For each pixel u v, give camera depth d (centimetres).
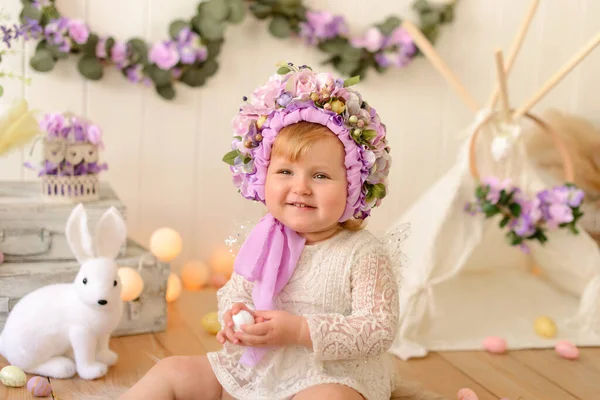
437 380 166
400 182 261
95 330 155
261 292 127
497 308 217
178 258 238
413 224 204
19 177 215
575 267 205
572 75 277
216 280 233
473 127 199
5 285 169
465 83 263
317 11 238
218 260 237
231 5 221
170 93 224
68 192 185
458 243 195
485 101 267
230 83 235
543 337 196
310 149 120
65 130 184
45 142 183
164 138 230
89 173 190
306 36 236
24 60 209
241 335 117
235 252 141
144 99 225
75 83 216
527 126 269
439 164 265
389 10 248
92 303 152
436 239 191
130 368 163
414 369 172
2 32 204
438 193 202
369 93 251
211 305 214
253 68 236
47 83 212
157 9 222
